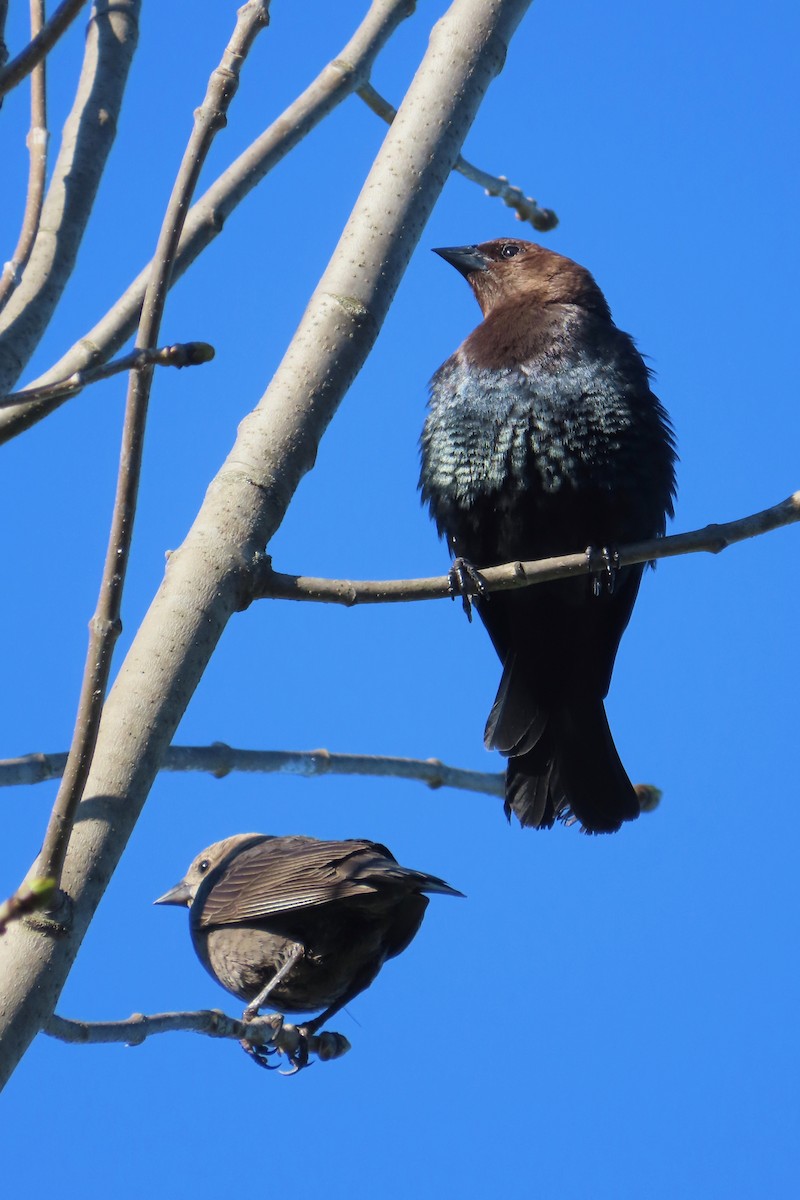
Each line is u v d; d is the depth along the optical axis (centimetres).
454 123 923
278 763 1032
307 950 1084
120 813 662
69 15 558
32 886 403
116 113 950
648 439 1228
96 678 586
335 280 853
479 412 1238
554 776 1247
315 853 1115
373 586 794
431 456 1267
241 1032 786
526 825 1232
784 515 904
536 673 1264
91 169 916
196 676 718
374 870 1067
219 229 948
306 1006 1112
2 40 673
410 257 884
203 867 1250
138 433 586
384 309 855
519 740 1252
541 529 1233
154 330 591
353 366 832
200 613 732
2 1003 595
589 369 1233
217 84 614
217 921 1116
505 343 1257
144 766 680
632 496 1220
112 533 589
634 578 1255
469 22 952
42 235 880
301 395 811
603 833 1228
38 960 605
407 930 1124
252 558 762
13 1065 588
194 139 607
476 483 1236
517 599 1253
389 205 883
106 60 969
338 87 1038
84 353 853
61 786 590
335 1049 1069
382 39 1074
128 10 995
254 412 810
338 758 1062
